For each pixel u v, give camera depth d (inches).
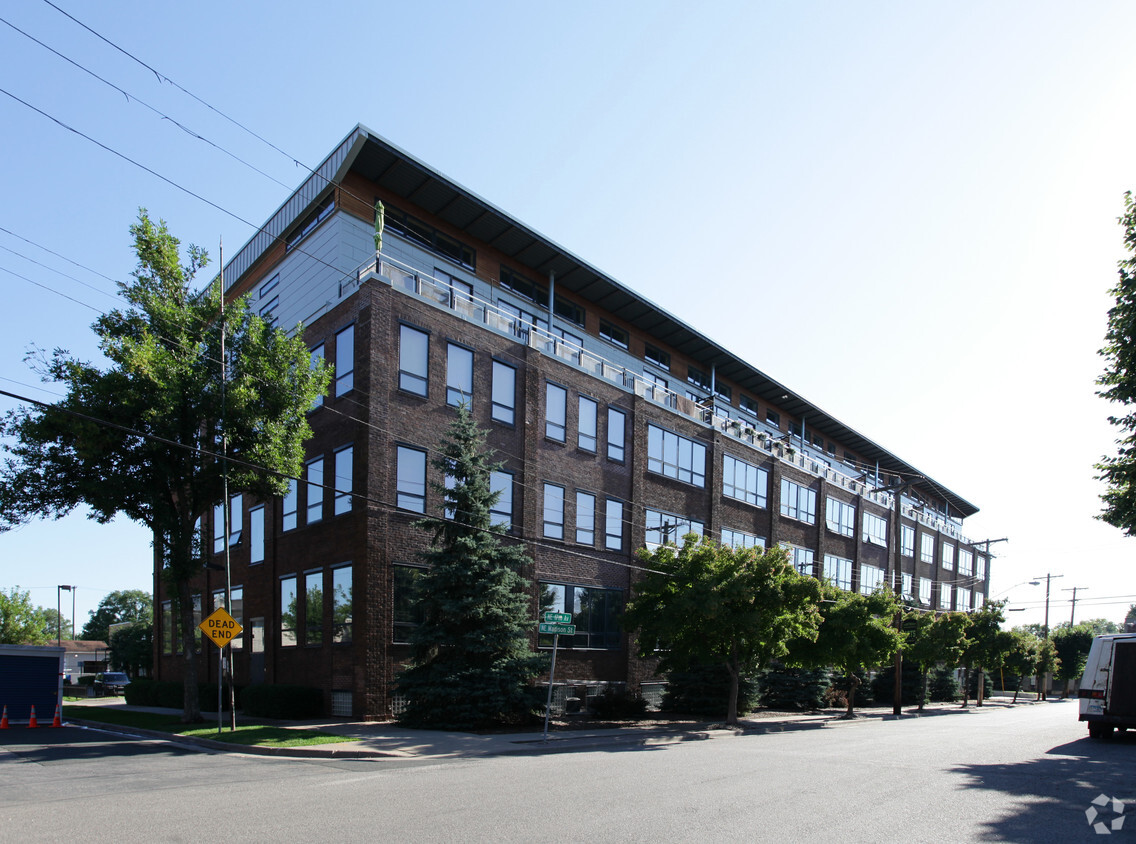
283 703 946.1
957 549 2854.3
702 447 1514.5
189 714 900.0
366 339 987.3
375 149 1167.0
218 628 791.1
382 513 959.0
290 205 1314.0
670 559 1047.6
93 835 342.0
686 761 605.9
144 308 894.4
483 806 398.0
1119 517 739.4
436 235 1318.9
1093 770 557.6
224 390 872.3
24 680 1013.8
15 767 585.3
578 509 1218.0
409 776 521.7
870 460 2571.4
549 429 1192.2
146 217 907.4
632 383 1378.0
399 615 962.1
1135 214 722.8
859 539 2062.0
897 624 1497.3
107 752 689.6
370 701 914.7
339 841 322.0
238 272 1477.6
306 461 1085.1
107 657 2942.9
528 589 1105.4
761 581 995.3
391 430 983.6
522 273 1462.8
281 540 1127.0
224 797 437.4
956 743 783.7
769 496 1704.0
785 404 2159.2
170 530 890.7
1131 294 716.0
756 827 349.1
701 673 1192.8
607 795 431.5
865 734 925.2
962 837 334.0
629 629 1066.1
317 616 1023.6
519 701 879.1
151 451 868.0
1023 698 2738.7
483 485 924.6
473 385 1091.9
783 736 896.9
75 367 828.6
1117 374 728.3
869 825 355.9
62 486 868.6
